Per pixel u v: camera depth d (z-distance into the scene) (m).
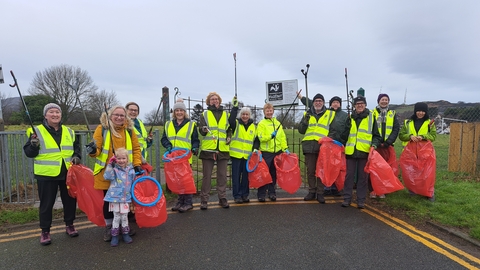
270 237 3.71
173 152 4.52
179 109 4.62
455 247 3.41
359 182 4.86
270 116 5.28
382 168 4.62
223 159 4.88
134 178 3.66
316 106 5.19
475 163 7.09
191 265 3.04
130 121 3.82
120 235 3.83
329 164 4.92
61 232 3.91
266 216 4.47
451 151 7.38
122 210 3.50
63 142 3.66
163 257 3.21
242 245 3.49
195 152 4.66
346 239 3.63
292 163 5.18
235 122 4.98
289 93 6.88
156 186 3.78
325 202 5.18
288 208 4.86
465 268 2.95
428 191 4.87
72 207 3.78
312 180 5.29
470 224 3.82
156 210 3.65
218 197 5.13
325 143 4.95
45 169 3.48
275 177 5.34
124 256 3.24
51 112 3.54
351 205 4.98
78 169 3.66
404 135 5.30
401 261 3.10
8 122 25.02
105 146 3.57
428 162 4.94
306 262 3.09
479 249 3.35
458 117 11.00
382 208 4.79
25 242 3.60
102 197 3.66
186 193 4.50
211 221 4.28
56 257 3.22
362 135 4.83
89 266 3.04
